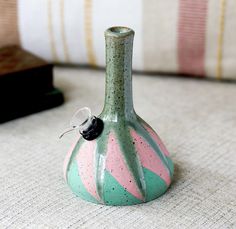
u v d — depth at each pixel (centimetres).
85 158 55
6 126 74
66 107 79
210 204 56
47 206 56
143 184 54
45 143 69
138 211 55
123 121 55
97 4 85
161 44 85
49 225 53
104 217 54
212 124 74
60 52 90
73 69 93
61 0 86
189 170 62
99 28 86
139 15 84
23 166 64
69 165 57
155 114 77
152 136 56
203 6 81
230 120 75
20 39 90
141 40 85
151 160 55
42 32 89
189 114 77
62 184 60
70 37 88
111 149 54
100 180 54
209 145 68
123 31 53
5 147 68
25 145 69
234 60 84
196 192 58
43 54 91
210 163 64
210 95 83
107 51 53
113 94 54
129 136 54
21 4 88
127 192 54
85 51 89
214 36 83
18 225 53
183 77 90
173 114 77
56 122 75
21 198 57
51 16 87
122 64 53
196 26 82
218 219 54
